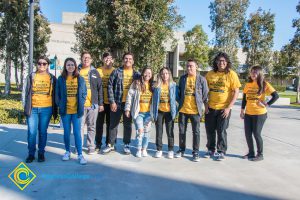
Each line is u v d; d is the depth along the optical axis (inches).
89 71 219.1
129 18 428.5
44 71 202.8
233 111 575.2
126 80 223.9
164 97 218.5
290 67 958.4
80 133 206.2
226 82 217.0
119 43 455.8
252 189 166.7
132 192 157.9
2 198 146.0
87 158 215.0
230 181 177.9
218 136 220.8
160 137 223.0
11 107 429.4
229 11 1186.6
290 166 210.5
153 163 208.2
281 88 1683.1
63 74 203.8
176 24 489.1
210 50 1471.5
